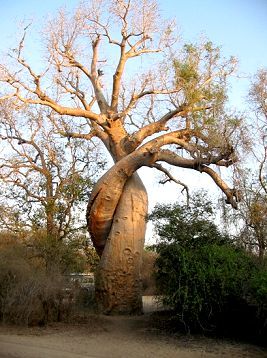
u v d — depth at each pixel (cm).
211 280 1356
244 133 1881
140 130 2006
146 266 2083
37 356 1138
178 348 1240
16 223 2178
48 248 2062
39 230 2211
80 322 1608
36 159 2444
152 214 1605
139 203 1903
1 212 2219
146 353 1188
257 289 1288
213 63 2308
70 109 2011
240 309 1365
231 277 1358
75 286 1698
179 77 1869
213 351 1200
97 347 1257
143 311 1869
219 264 1398
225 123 1827
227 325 1389
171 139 1869
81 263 2166
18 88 1959
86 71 2292
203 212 1611
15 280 1609
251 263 1477
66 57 2239
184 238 1529
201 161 1848
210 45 1897
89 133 2220
